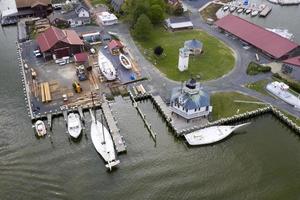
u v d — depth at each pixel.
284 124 87.19
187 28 128.75
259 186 70.44
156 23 131.00
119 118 88.62
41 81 100.12
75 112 89.69
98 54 110.88
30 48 117.06
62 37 110.31
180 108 85.50
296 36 128.62
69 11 137.00
